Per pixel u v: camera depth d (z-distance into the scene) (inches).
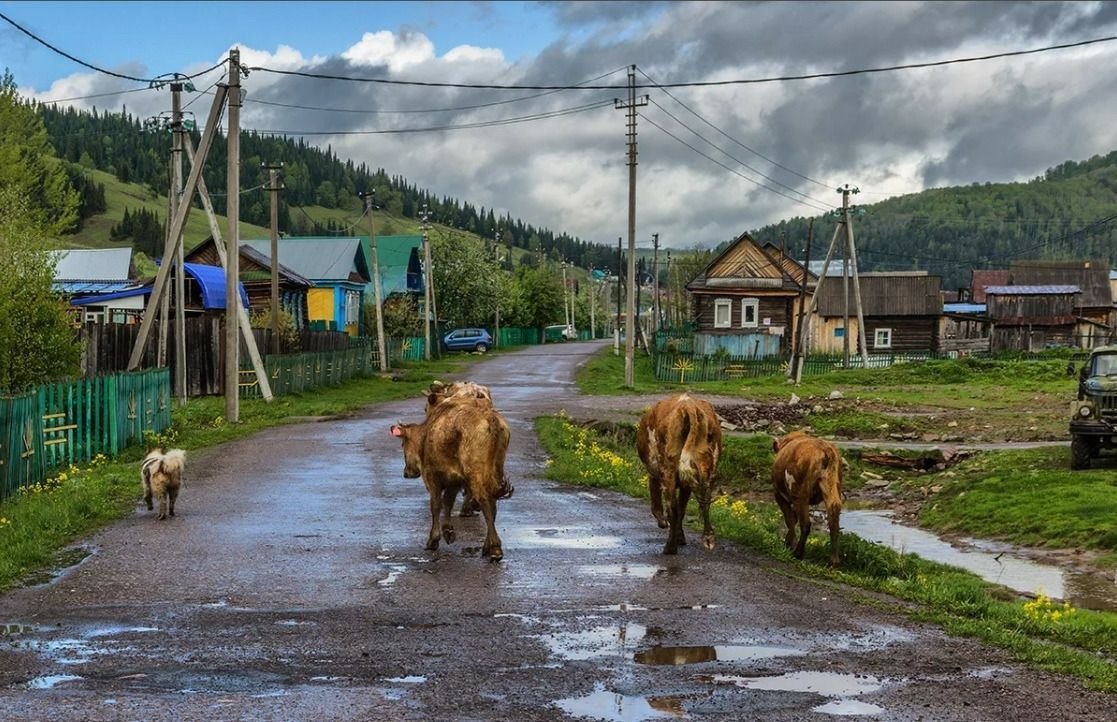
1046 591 528.4
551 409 1406.3
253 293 2171.5
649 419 506.6
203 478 727.7
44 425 728.3
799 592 401.1
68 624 345.7
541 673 293.9
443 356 3009.4
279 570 430.9
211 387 1473.9
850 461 1064.2
